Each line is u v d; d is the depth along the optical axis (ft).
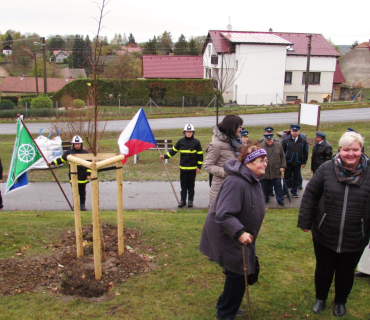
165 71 162.50
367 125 83.61
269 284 14.46
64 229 19.15
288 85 146.72
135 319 12.01
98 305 12.72
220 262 11.39
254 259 11.53
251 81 139.13
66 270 14.88
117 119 105.40
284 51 138.72
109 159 14.35
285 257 16.84
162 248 17.29
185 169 28.81
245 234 10.45
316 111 48.78
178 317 12.16
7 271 14.39
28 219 21.81
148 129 22.90
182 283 14.28
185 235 18.99
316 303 12.86
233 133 16.71
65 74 243.60
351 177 11.29
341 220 11.46
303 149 31.81
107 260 15.46
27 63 276.62
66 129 69.62
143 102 135.64
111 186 36.24
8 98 159.02
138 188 35.50
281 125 85.05
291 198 32.12
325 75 148.36
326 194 11.62
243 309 12.84
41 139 45.93
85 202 30.71
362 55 176.86
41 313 12.12
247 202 11.02
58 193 34.30
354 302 13.30
